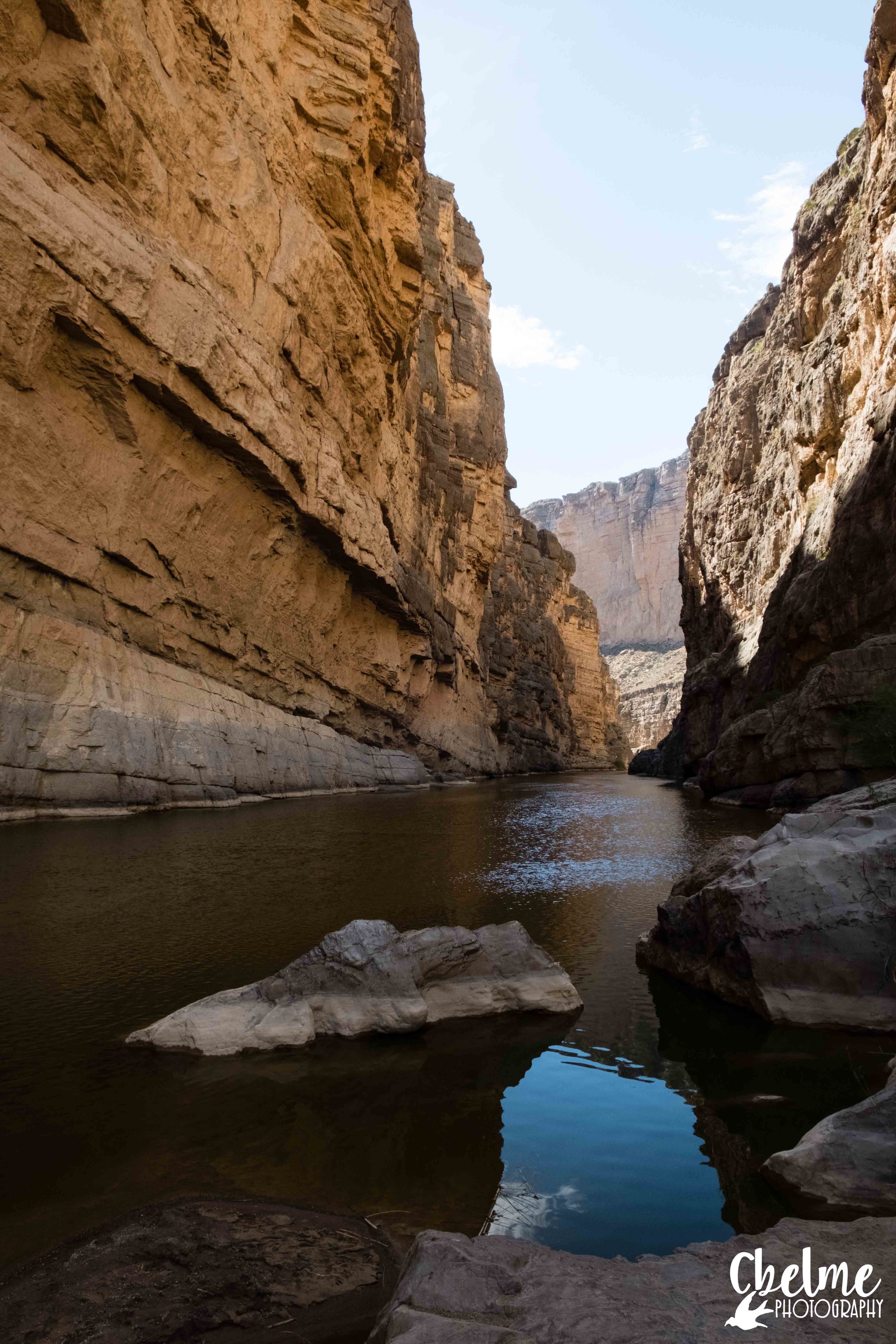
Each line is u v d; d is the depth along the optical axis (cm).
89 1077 500
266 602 2597
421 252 3291
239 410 2097
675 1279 241
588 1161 412
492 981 668
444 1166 406
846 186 3972
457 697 5056
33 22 1563
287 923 869
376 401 3153
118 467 1823
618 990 713
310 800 2523
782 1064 545
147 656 1978
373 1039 585
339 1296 300
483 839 1698
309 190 2634
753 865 700
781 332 5025
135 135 1789
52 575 1686
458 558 4988
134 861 1191
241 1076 511
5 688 1518
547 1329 208
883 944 624
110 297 1659
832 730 2195
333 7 2614
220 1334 276
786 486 4350
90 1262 318
